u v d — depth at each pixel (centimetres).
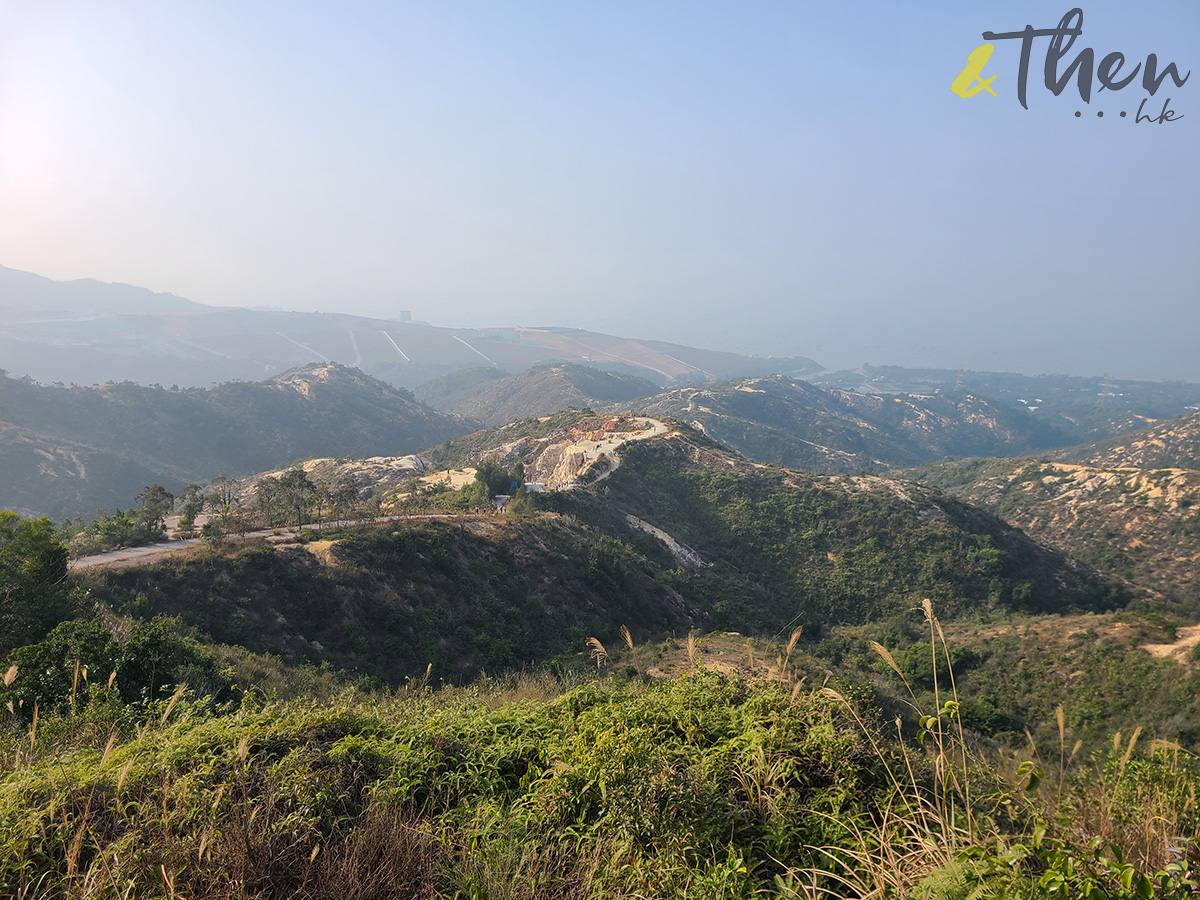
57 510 14688
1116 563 9512
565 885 466
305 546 3716
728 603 5641
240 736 612
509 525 5106
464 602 3928
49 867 456
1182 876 337
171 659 1291
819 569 7056
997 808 486
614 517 6962
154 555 3325
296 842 470
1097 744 3175
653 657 2386
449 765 625
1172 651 3822
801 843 491
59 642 1099
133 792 529
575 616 4366
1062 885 323
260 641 2967
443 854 486
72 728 761
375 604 3494
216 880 430
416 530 4269
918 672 4184
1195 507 9862
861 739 587
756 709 650
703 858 468
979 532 7525
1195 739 3086
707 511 8100
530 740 646
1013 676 4119
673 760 554
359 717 703
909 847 445
